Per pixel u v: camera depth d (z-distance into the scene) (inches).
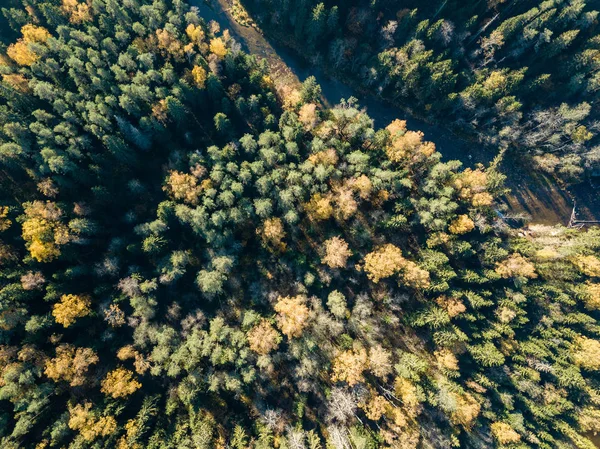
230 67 3321.9
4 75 3073.3
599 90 3481.8
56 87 3159.5
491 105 3614.7
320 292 3120.1
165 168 3270.2
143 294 2915.8
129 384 2691.9
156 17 3400.6
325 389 2878.9
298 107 3380.9
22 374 2512.3
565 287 3294.8
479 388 2997.0
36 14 3363.7
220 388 2864.2
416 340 3051.2
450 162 3348.9
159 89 3127.5
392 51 3449.8
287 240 3206.2
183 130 3304.6
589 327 3253.0
